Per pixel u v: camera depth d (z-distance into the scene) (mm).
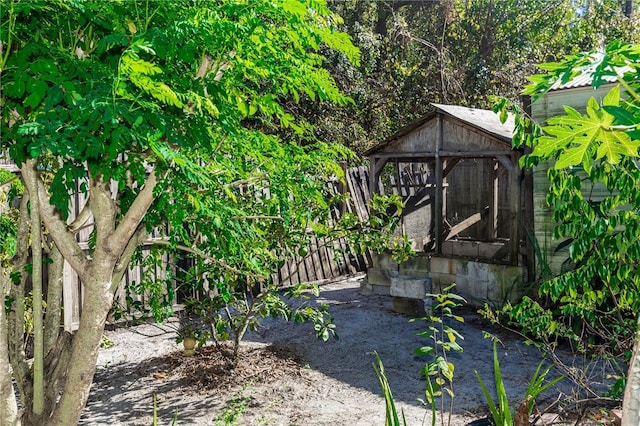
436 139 9445
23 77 2760
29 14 3086
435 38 19938
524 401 3176
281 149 4320
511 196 8398
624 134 2018
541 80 2486
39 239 3406
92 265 3416
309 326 8141
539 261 7605
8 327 3770
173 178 3359
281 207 4402
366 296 10008
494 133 8406
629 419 2027
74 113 2717
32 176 3314
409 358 6750
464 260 8953
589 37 20266
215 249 4926
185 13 3002
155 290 6055
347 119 16094
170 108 3211
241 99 3717
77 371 3377
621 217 4172
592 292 4332
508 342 7262
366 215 11398
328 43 3154
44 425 3463
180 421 5016
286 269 10391
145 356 6809
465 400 5406
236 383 5902
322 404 5426
